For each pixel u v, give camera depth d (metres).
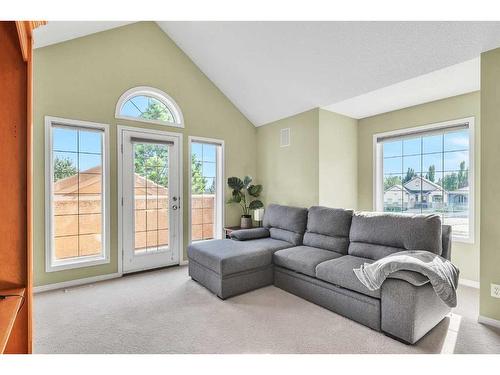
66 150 3.20
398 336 1.97
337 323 2.25
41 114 2.98
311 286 2.67
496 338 2.01
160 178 3.88
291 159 4.21
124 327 2.20
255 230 3.81
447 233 2.46
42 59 3.00
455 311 2.44
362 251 2.75
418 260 2.01
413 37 2.37
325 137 3.82
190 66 4.18
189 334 2.09
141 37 3.71
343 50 2.78
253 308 2.54
